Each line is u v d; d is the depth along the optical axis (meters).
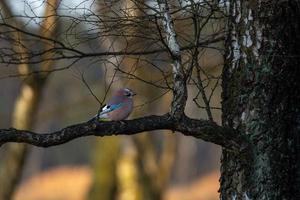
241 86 10.39
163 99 29.17
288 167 10.24
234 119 10.41
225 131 10.09
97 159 32.81
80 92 34.44
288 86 10.33
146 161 29.09
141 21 10.45
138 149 28.94
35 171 66.25
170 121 9.99
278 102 10.27
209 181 60.62
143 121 9.99
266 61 10.30
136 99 24.34
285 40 10.38
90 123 9.99
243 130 10.28
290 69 10.36
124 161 28.98
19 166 23.62
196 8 10.58
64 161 70.75
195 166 63.72
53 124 53.44
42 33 11.71
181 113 10.01
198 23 10.61
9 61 10.59
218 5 10.77
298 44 10.53
